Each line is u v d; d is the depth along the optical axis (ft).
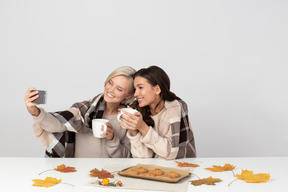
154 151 5.28
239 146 12.26
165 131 5.53
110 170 4.31
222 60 12.35
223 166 4.51
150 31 12.52
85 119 5.93
